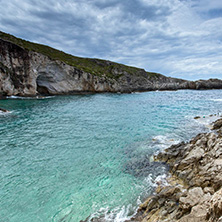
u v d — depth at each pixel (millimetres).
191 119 23688
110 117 25359
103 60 103125
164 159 12031
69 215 7555
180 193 7609
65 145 15055
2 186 9523
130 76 88562
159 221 6348
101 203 8211
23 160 12422
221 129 17031
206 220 5148
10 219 7422
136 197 8547
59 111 28953
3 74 39656
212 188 7500
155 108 33625
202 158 10086
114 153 13508
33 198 8641
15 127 19625
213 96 58250
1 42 40031
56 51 73062
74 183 9812
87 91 66812
